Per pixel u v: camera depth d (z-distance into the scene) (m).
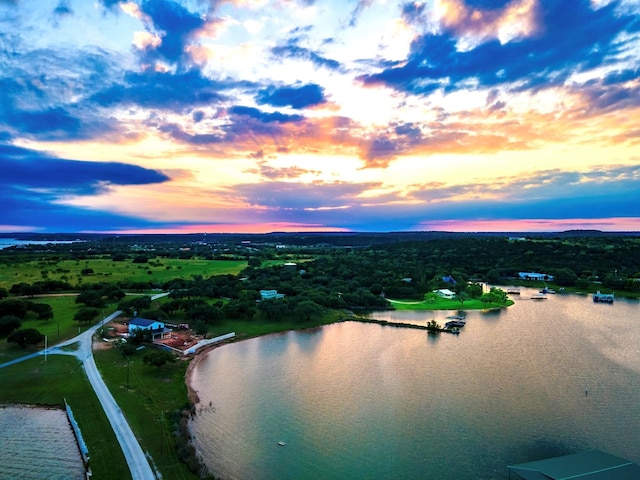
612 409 91.25
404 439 78.38
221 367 117.50
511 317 185.38
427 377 110.44
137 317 153.12
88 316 141.12
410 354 130.88
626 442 77.75
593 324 171.88
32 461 66.69
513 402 94.75
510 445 76.50
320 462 70.62
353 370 116.06
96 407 82.94
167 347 127.00
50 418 80.19
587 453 67.69
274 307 168.75
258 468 68.44
